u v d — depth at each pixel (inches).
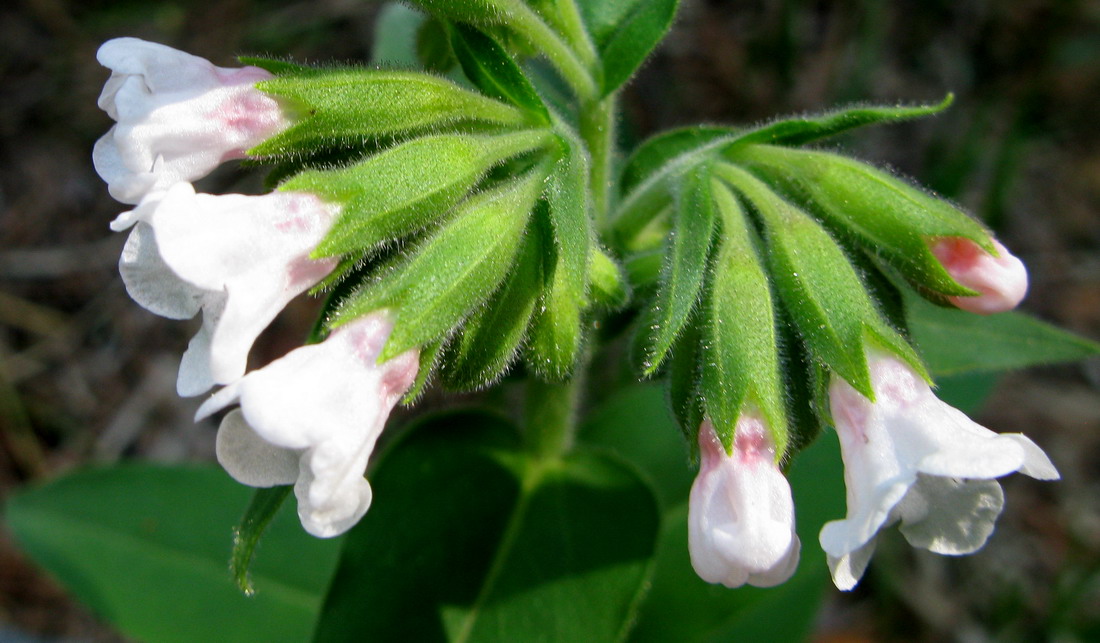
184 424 6.3
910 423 3.3
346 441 3.2
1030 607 5.8
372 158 3.5
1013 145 6.3
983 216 6.3
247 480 3.2
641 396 4.8
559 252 3.5
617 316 4.0
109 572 4.7
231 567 3.3
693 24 7.2
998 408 6.4
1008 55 7.1
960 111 7.1
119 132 3.4
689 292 3.5
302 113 3.6
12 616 5.7
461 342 3.5
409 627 4.0
